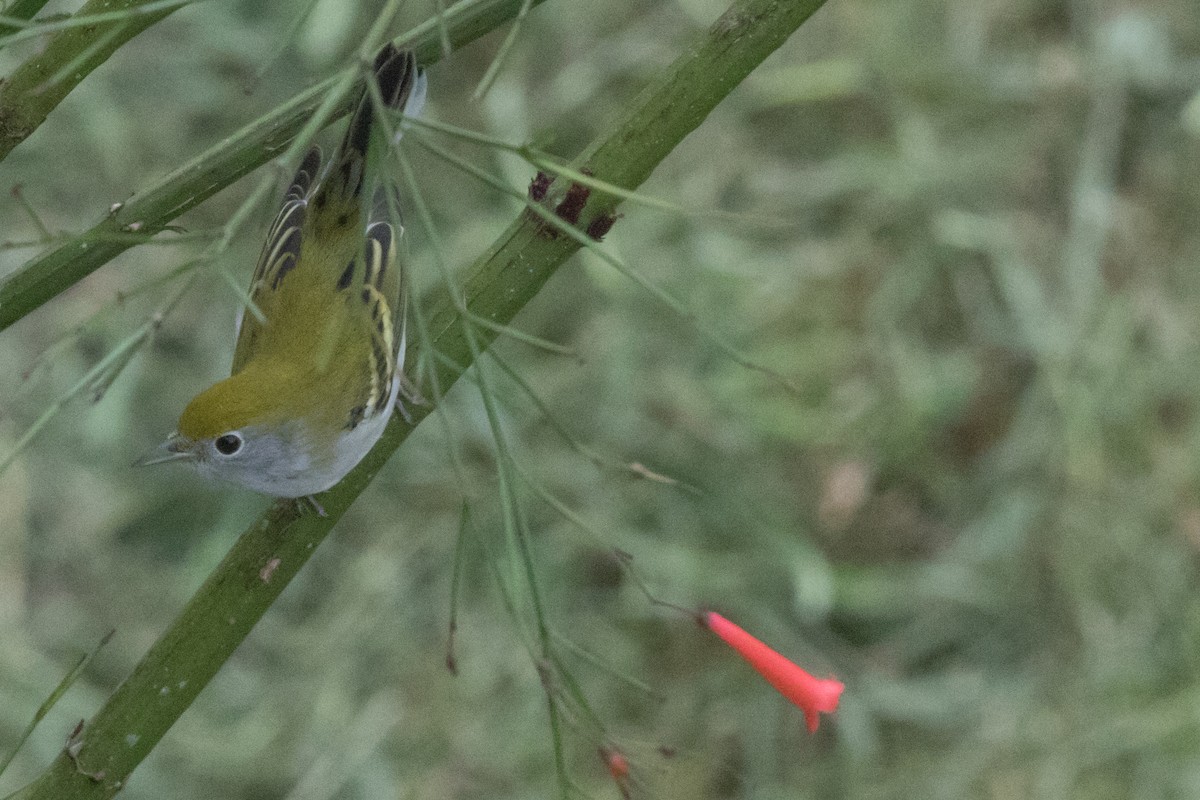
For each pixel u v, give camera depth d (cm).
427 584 977
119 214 354
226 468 442
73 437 957
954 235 984
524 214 377
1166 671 946
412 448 961
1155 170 1031
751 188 1012
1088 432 962
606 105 1006
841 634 980
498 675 952
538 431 958
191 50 942
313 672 946
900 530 995
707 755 923
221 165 357
